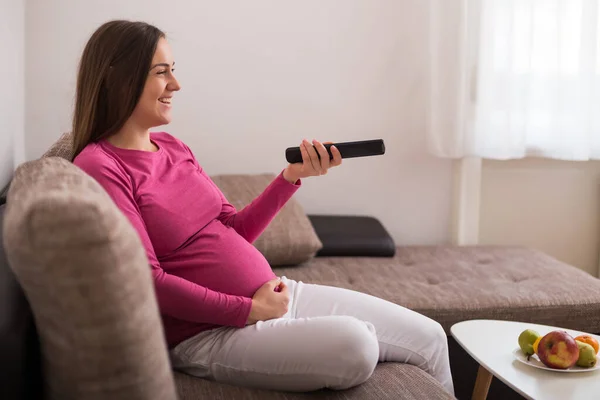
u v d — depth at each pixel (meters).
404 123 3.46
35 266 1.08
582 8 3.25
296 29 3.32
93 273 1.07
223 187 3.05
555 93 3.32
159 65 1.79
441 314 2.49
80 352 1.11
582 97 3.30
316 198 3.46
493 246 3.34
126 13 3.16
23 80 3.02
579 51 3.29
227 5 3.25
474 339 2.07
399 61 3.41
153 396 1.16
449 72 3.25
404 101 3.44
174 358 1.76
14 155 2.66
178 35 3.22
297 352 1.63
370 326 1.74
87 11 3.12
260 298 1.76
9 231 1.10
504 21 3.24
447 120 3.29
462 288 2.66
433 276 2.83
